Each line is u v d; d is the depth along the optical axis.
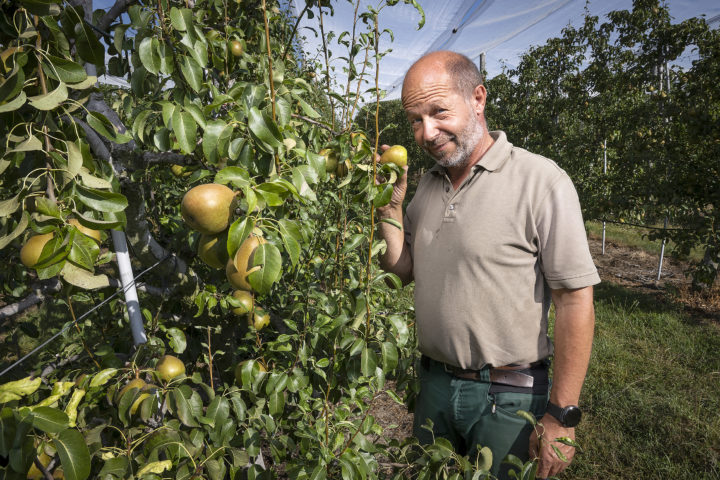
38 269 0.98
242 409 1.45
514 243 1.53
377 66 1.35
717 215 5.24
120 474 1.15
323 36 2.08
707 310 5.49
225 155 1.21
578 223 1.45
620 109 7.42
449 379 1.71
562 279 1.45
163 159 1.57
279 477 2.44
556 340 1.52
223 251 1.21
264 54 1.84
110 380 1.56
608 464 2.82
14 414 0.83
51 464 1.14
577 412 1.48
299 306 1.90
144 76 1.35
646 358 4.14
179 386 1.35
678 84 5.88
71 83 1.09
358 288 1.48
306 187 1.23
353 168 1.54
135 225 1.74
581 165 8.12
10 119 1.10
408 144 16.06
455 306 1.60
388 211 1.83
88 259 1.05
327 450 1.41
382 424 3.19
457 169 1.71
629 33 7.20
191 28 1.25
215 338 2.25
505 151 1.59
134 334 1.59
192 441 1.35
